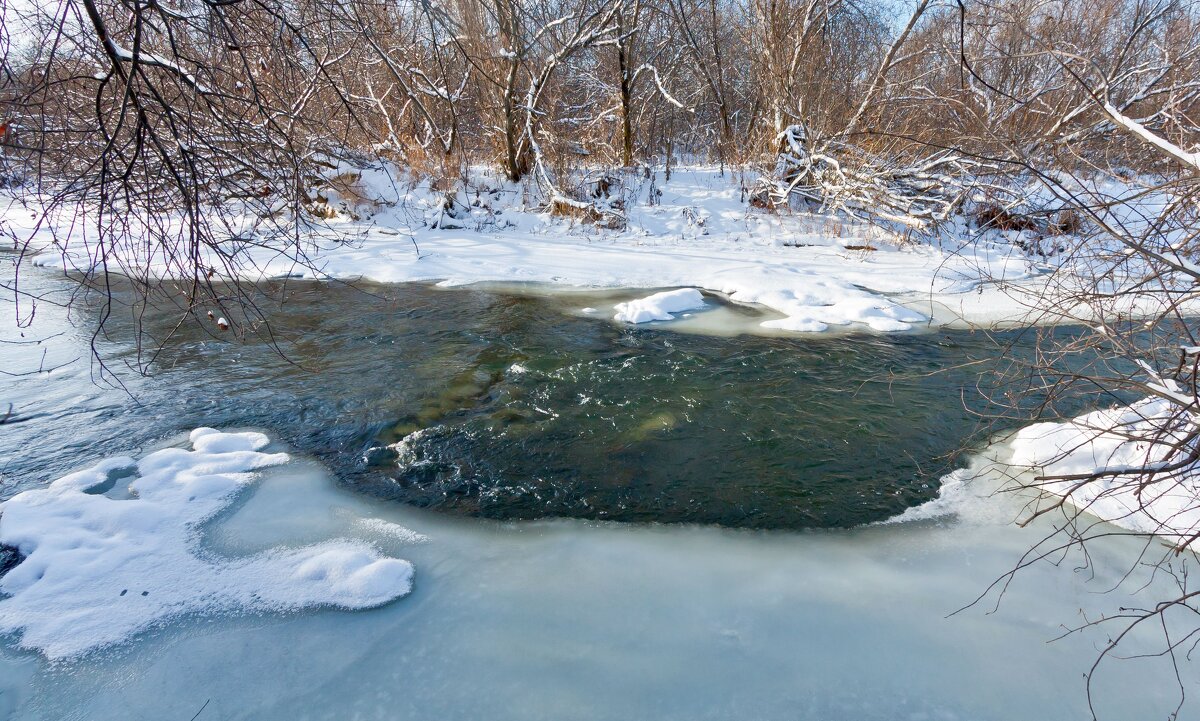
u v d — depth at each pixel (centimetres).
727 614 371
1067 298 387
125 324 860
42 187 363
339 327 873
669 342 824
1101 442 486
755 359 761
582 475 518
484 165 1889
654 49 1878
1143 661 335
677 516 467
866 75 1742
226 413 613
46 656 336
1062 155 461
